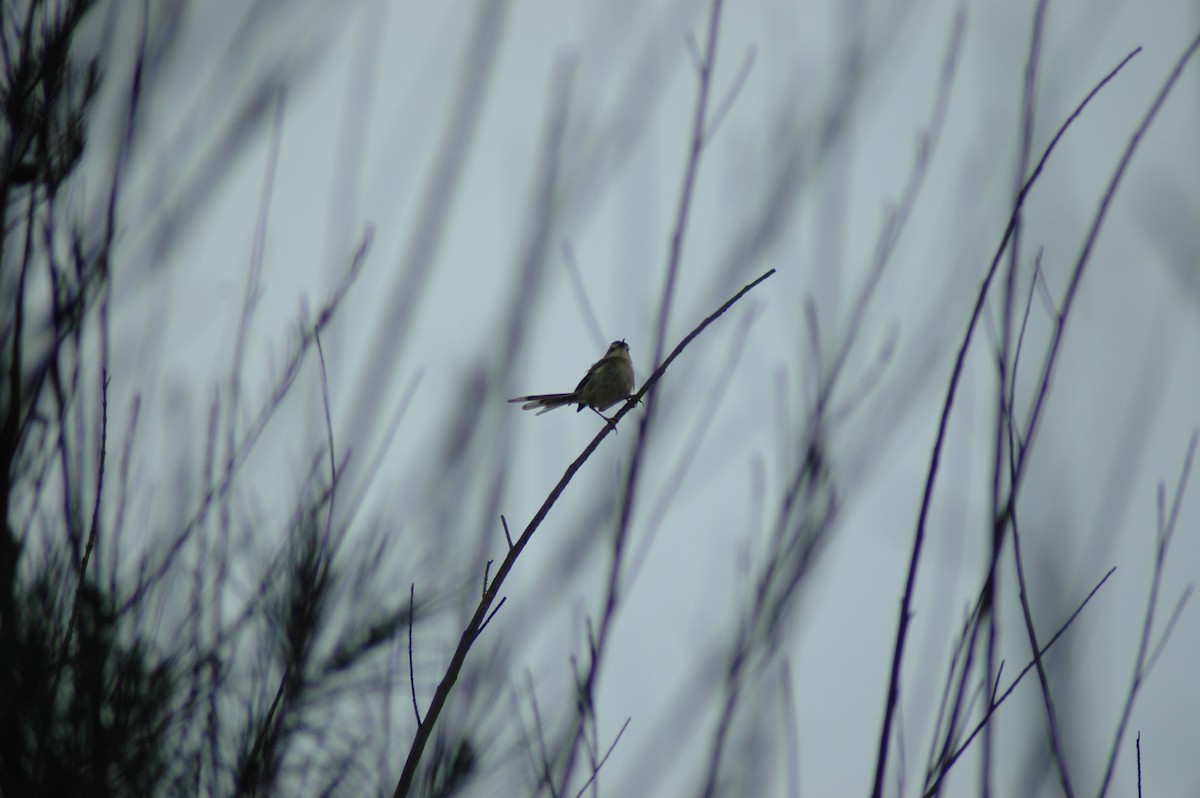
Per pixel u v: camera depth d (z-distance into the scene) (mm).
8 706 5824
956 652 6332
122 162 7148
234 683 6609
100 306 6715
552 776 6961
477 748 6953
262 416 7031
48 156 6852
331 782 6742
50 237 6762
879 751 6000
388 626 7172
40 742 5875
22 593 6160
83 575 5766
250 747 6344
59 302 6641
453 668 5875
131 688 6172
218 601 6668
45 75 6848
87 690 6094
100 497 5914
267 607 6750
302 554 6844
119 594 6414
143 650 6320
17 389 6297
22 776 5801
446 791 6738
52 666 5953
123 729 6043
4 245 6727
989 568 6508
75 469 6473
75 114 6934
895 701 6078
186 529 6664
